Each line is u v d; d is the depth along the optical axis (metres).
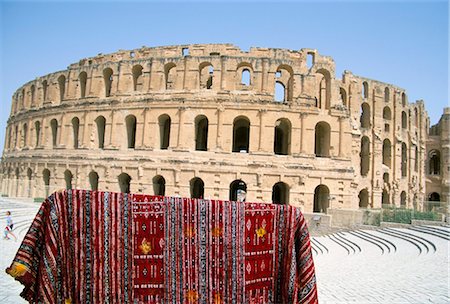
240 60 61.84
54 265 8.70
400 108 79.38
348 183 58.72
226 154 59.22
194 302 9.43
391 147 77.44
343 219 53.12
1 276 20.67
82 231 9.08
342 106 61.03
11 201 62.78
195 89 61.91
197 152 59.72
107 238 9.20
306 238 9.88
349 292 18.95
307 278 9.54
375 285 20.52
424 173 90.56
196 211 9.70
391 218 51.00
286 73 70.56
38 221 8.94
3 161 89.38
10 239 34.22
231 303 9.55
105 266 9.15
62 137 70.25
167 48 68.62
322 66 61.75
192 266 9.54
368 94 74.81
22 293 8.76
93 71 69.25
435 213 49.34
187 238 9.59
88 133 67.25
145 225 9.45
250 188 57.97
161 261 9.42
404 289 19.50
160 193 65.94
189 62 62.81
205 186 58.59
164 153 60.78
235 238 9.71
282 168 58.16
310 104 60.38
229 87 61.38
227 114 60.25
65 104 70.75
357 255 34.88
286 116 59.94
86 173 65.19
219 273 9.60
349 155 59.91
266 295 9.71
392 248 37.19
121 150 63.34
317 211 64.50
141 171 60.94
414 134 84.69
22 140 82.69
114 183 62.56
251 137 59.38
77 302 8.92
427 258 29.45
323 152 63.47
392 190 76.25
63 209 9.03
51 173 70.06
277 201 72.69
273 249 9.86
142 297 9.27
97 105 66.81
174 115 61.47
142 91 64.75
